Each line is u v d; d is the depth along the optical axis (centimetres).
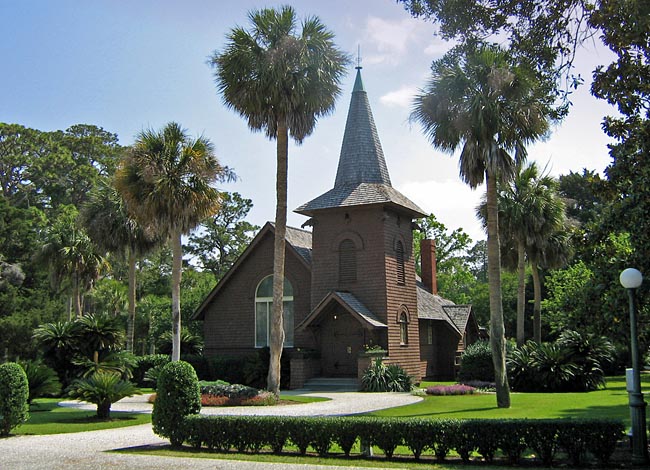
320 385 2977
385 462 1205
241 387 2350
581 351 2817
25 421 1767
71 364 2831
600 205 5366
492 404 2200
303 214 3244
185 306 5097
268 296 3462
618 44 1380
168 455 1298
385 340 3006
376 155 3328
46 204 6812
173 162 2566
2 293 4647
